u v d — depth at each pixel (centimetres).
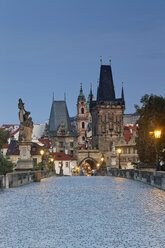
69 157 18362
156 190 2956
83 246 1118
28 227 1409
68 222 1502
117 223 1464
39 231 1336
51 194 2659
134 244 1133
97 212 1750
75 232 1310
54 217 1625
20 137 5369
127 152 19025
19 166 5306
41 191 2948
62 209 1861
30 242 1173
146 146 6944
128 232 1295
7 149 15938
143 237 1219
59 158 17925
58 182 4388
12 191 2970
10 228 1392
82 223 1477
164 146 6806
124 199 2269
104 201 2170
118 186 3466
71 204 2050
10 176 3406
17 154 14450
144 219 1545
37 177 4572
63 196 2497
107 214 1688
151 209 1827
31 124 5441
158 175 3209
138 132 8031
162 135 6681
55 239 1210
